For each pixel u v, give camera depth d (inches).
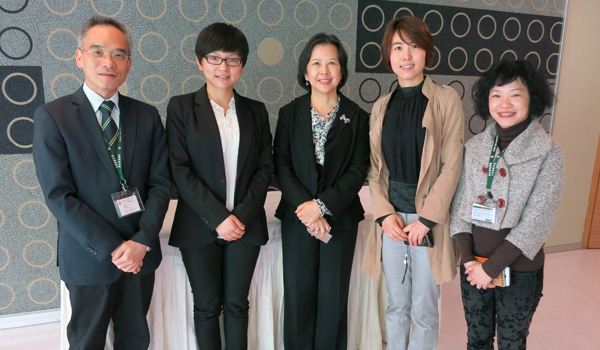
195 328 76.2
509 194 60.5
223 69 67.6
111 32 59.9
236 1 102.6
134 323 69.3
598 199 156.1
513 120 61.1
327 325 81.1
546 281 131.1
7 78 90.8
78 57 61.8
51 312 102.6
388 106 76.1
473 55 128.9
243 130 71.8
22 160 94.8
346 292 81.5
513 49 133.5
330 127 75.9
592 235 158.9
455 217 67.7
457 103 71.5
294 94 111.8
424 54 69.8
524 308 61.7
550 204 58.6
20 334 97.1
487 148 64.0
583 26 140.3
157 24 97.8
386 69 119.5
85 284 61.6
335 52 72.5
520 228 59.4
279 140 77.9
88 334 63.6
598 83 147.1
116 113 63.9
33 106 93.7
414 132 71.9
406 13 118.7
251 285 83.9
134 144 64.1
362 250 90.6
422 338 76.9
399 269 78.1
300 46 110.0
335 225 76.0
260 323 85.7
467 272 64.7
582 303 116.7
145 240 62.5
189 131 69.5
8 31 89.3
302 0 107.7
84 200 60.7
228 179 72.3
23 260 98.8
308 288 79.3
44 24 91.2
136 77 98.4
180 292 79.3
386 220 73.4
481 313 66.5
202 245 70.5
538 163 58.7
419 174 73.0
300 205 73.4
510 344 63.5
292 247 77.9
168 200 67.2
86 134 60.1
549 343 96.8
